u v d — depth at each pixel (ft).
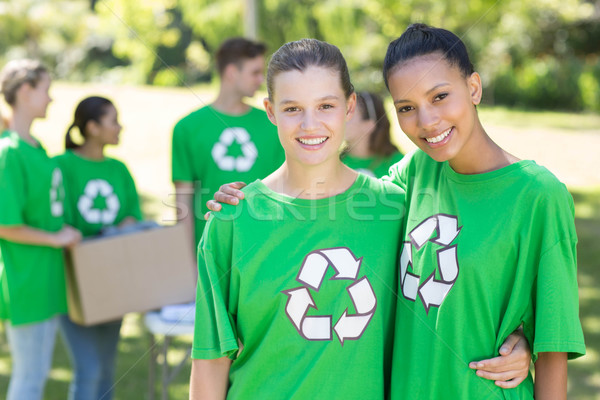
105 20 46.06
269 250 4.48
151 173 24.39
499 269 4.29
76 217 8.97
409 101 4.32
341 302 4.47
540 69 48.65
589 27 51.39
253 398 4.48
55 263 8.23
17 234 7.80
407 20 35.01
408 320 4.55
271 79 4.40
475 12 31.12
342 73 4.39
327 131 4.35
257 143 8.98
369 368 4.47
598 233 17.94
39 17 52.19
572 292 4.23
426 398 4.41
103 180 9.12
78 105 8.90
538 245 4.25
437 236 4.50
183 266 8.45
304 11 37.17
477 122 4.45
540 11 47.73
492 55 47.42
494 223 4.29
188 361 11.20
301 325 4.46
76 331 8.53
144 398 9.74
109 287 8.18
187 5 41.68
